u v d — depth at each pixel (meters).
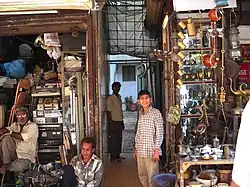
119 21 8.70
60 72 5.25
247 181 1.53
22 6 3.32
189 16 5.13
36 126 5.02
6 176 4.78
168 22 5.54
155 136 4.69
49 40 5.07
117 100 7.77
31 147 4.96
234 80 4.89
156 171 4.68
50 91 5.42
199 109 5.05
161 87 7.70
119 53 8.76
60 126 5.35
